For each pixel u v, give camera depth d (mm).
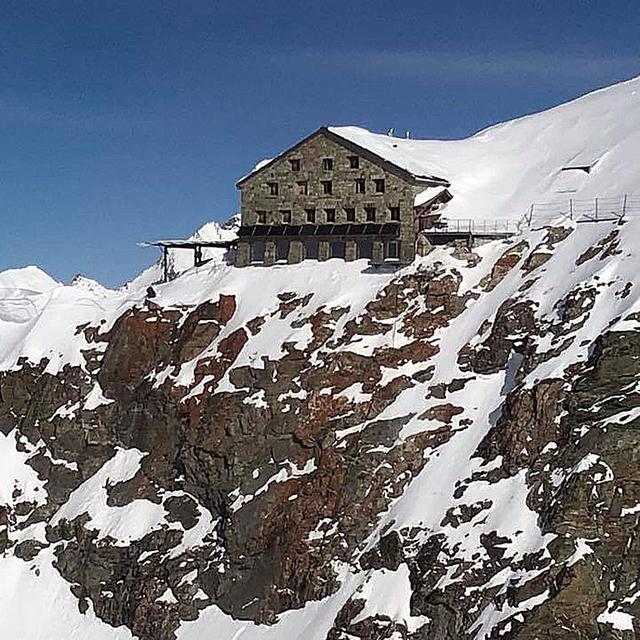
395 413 94500
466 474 86375
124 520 102688
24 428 114938
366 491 90438
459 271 103188
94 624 98250
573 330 90000
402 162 112438
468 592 78125
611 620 72438
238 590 91750
